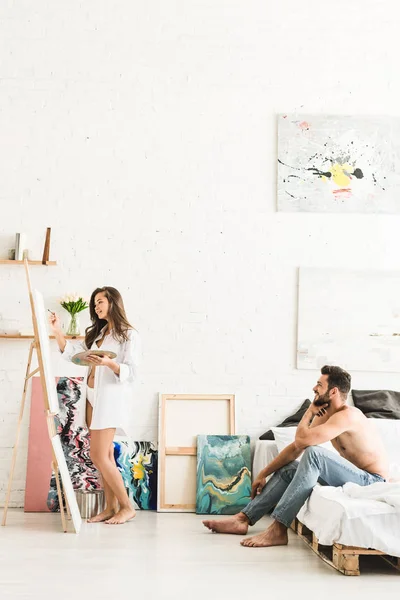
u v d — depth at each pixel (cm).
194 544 409
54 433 451
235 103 571
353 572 347
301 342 559
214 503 524
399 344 561
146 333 557
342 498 362
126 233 561
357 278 564
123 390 479
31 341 549
